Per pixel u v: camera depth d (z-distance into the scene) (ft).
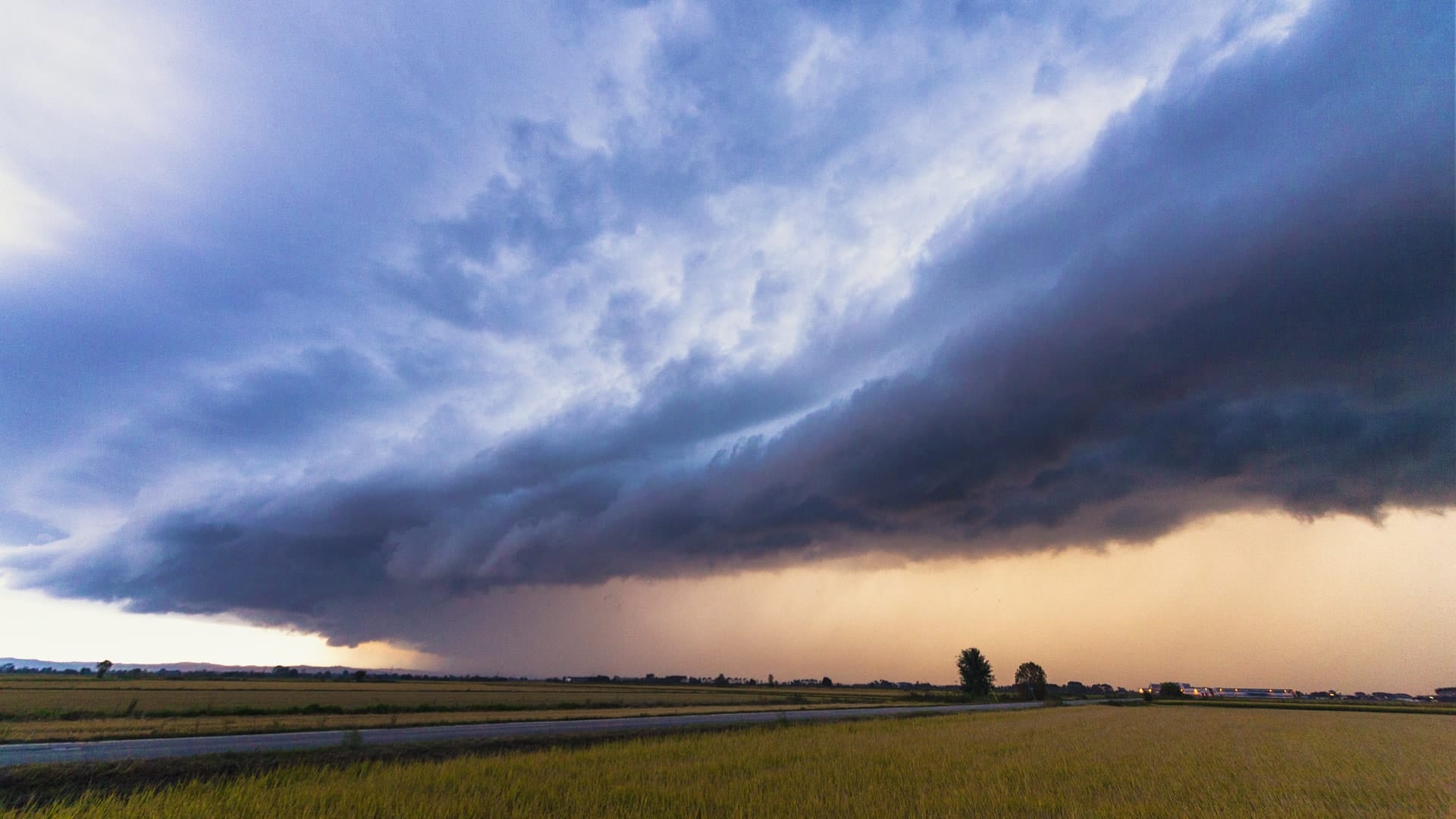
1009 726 160.76
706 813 51.83
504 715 175.52
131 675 615.57
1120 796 62.44
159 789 61.31
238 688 360.69
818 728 135.64
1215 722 202.39
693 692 480.64
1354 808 60.90
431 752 85.61
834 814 52.75
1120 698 553.64
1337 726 193.67
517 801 53.93
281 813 49.47
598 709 217.15
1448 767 91.97
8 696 221.46
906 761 82.94
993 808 55.67
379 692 351.05
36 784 60.75
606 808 52.80
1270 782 74.13
